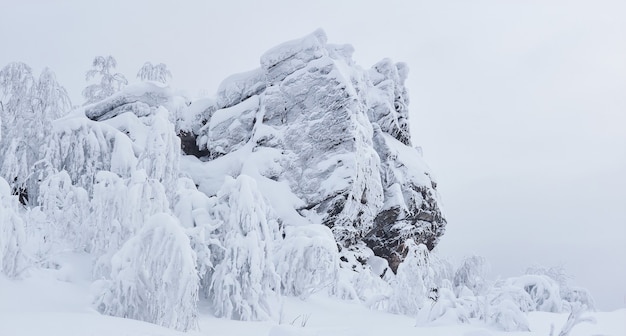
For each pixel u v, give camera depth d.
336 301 15.68
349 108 20.95
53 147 15.81
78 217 12.82
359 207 20.97
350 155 20.31
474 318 12.05
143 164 12.45
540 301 15.66
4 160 16.00
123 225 11.19
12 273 9.81
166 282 9.29
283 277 14.09
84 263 11.97
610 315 12.01
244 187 11.95
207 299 12.09
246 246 11.60
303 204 19.92
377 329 9.89
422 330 9.91
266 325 10.66
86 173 15.89
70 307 9.34
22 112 16.73
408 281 15.63
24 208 15.52
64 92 17.84
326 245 14.16
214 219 12.26
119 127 21.14
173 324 9.12
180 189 13.18
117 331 7.08
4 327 6.28
